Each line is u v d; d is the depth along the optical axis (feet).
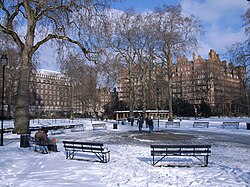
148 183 23.29
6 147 46.11
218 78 227.20
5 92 161.38
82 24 68.59
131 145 53.36
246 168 30.83
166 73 144.97
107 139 65.77
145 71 145.18
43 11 68.13
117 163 33.12
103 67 88.28
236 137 69.82
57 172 27.30
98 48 75.15
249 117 192.65
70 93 241.76
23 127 68.28
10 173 27.61
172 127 111.14
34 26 70.13
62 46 71.77
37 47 70.64
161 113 183.83
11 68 142.00
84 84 180.24
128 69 142.51
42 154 38.81
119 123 140.97
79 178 24.88
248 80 107.14
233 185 22.86
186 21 128.16
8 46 86.84
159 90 202.69
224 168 30.32
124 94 259.39
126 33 134.31
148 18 134.00
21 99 68.80
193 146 32.14
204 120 153.48
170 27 130.21
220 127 101.86
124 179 24.66
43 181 23.59
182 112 232.12
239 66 105.70
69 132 89.30
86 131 94.17
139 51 139.85
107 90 150.30
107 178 25.02
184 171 28.55
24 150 42.50
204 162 33.78
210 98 249.55
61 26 70.23
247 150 46.24
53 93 407.85
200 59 290.15
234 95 229.04
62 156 37.09
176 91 281.95
